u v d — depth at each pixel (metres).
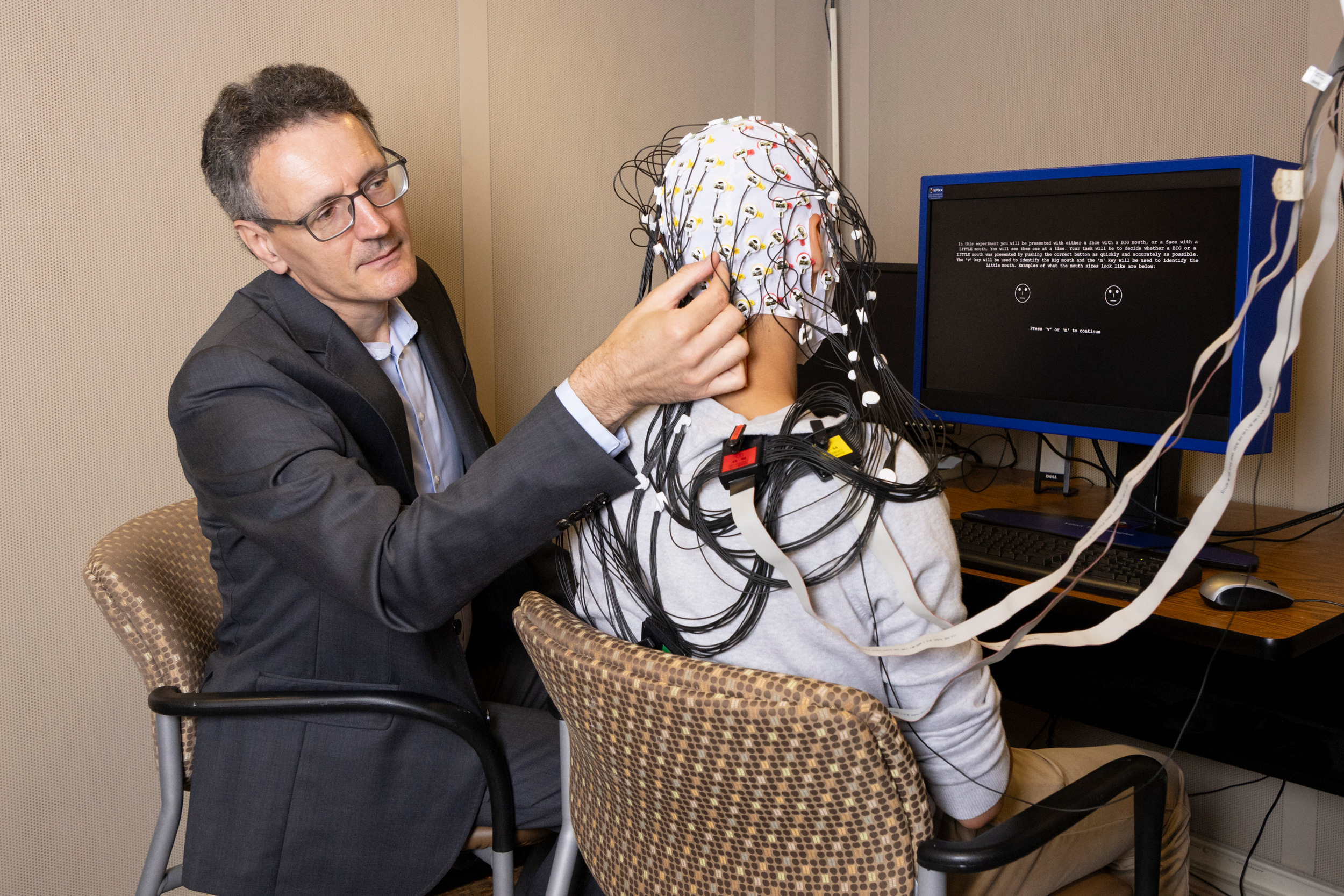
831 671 0.84
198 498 1.31
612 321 2.43
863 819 0.79
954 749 0.88
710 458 0.85
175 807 1.28
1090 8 2.10
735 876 0.89
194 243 1.82
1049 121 2.20
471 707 1.31
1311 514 1.76
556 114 2.26
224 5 1.80
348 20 1.93
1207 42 1.92
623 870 1.00
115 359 1.76
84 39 1.68
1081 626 1.45
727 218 0.86
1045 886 1.07
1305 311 1.81
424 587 1.04
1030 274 1.75
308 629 1.26
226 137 1.29
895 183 2.55
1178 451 1.63
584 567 1.00
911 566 0.82
